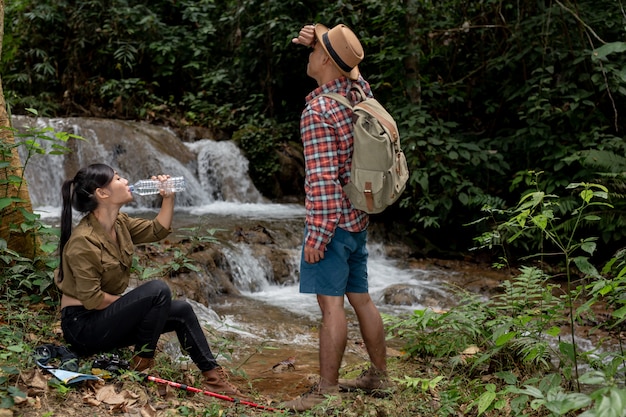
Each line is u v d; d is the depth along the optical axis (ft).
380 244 28.63
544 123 28.09
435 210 29.71
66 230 10.75
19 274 13.41
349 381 11.91
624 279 10.27
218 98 41.39
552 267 26.61
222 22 42.83
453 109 32.96
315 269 11.14
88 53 40.63
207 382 11.33
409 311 21.11
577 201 25.59
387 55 30.14
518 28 28.48
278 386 13.00
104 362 10.66
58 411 9.23
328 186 10.66
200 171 34.12
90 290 10.45
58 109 38.55
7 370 9.32
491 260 28.27
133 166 31.55
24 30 40.22
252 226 26.68
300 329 17.94
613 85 26.78
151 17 39.91
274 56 38.52
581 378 7.80
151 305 10.75
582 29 27.45
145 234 11.62
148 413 9.64
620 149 26.21
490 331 13.88
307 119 10.79
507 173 29.35
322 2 36.52
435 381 10.85
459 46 33.06
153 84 40.40
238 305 20.04
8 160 13.74
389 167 10.71
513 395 11.44
